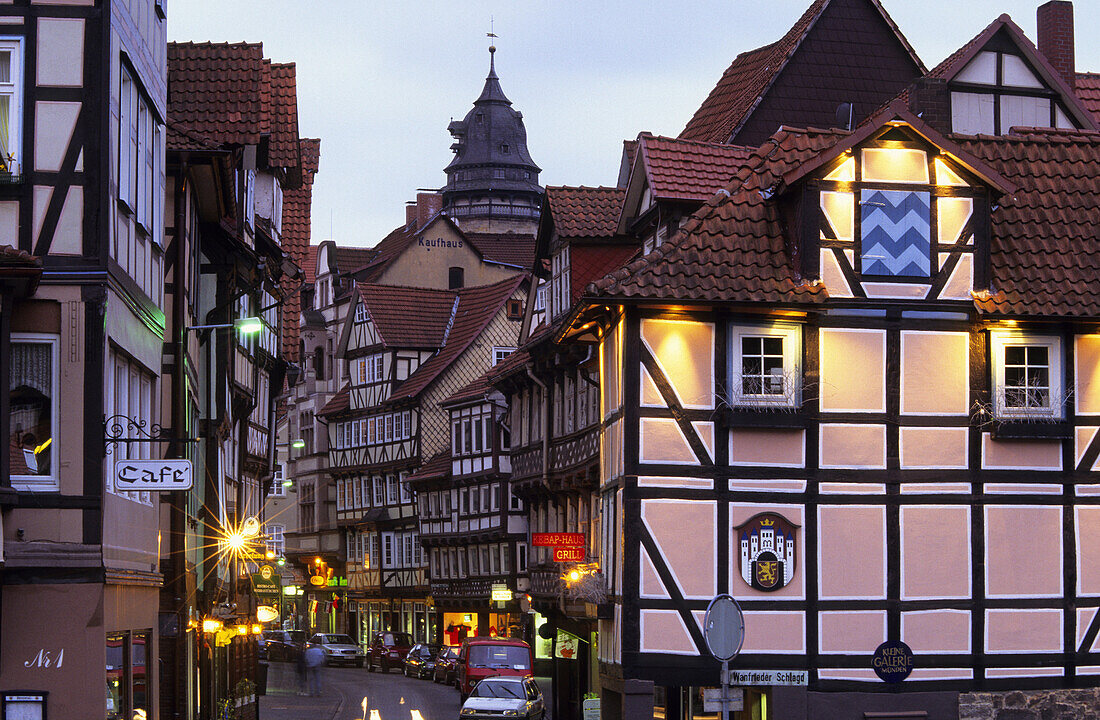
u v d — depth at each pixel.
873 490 23.42
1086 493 23.98
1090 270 24.36
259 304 36.91
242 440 35.56
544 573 39.78
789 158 24.17
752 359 23.39
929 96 26.59
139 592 19.56
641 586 22.77
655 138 27.86
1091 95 32.75
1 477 16.11
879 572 23.31
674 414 23.08
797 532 23.22
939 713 23.23
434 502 63.69
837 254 23.52
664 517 22.91
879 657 23.14
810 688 22.97
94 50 17.33
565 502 38.22
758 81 35.50
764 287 23.11
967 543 23.59
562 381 37.16
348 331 74.06
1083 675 23.67
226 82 26.34
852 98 35.00
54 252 17.00
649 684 22.53
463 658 39.72
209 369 28.53
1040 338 24.05
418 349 70.44
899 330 23.69
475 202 129.50
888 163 23.78
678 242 23.45
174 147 24.00
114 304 17.69
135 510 19.47
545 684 50.72
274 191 38.16
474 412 58.78
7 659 16.45
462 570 61.03
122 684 18.47
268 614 42.94
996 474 23.75
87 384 16.91
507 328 67.94
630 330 23.09
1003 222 24.77
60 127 17.17
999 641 23.50
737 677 22.80
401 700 44.97
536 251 35.62
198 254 27.42
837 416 23.44
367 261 85.00
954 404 23.77
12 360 16.84
